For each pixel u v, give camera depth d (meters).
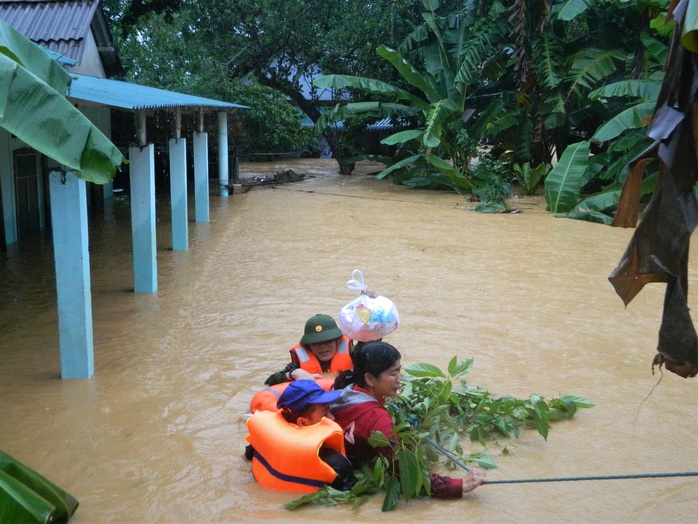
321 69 27.92
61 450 5.15
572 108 21.56
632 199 3.88
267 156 35.06
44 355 7.28
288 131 32.97
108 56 18.44
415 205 19.41
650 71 17.89
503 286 9.97
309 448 4.35
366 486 4.37
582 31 27.05
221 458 5.00
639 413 5.73
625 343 7.52
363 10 26.20
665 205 3.62
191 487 4.59
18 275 10.91
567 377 6.53
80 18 13.95
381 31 26.14
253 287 9.97
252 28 26.23
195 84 25.78
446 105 20.88
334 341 5.64
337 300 9.23
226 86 26.20
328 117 23.41
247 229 15.18
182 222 12.73
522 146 21.55
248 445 4.96
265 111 30.89
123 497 4.48
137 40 28.17
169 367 6.85
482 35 20.55
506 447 5.12
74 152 4.72
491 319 8.37
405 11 25.98
